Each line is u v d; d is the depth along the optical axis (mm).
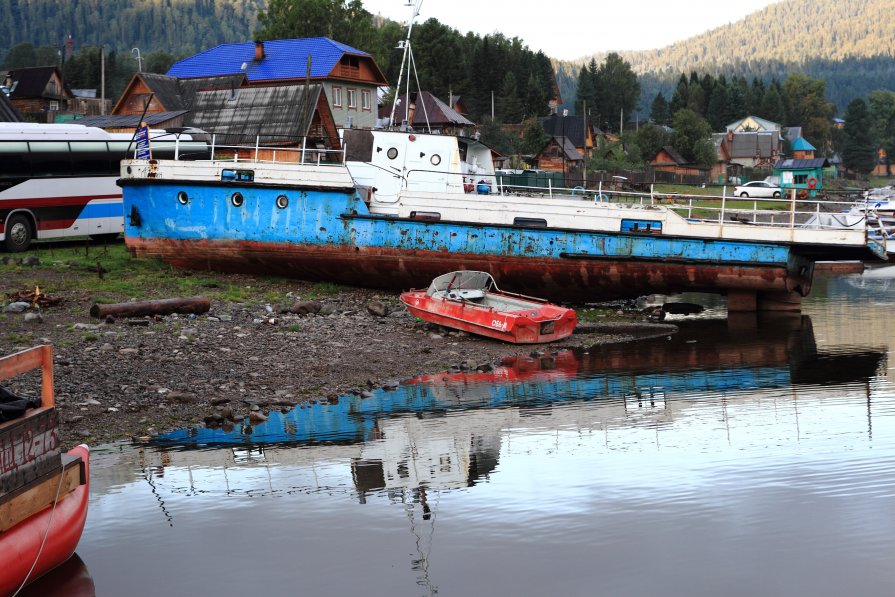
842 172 161125
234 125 49781
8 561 9242
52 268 27281
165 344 19594
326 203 27141
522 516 12383
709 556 11156
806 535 11695
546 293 28062
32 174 30562
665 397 18438
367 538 11695
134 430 15250
